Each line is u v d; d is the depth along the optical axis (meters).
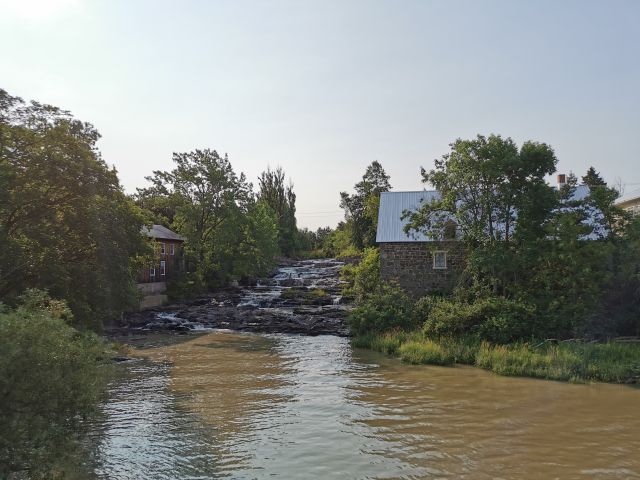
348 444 10.23
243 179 48.19
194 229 45.72
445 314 21.56
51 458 6.95
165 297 40.09
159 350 22.88
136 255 24.75
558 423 11.49
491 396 13.97
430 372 17.39
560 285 21.81
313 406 13.16
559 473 8.68
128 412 12.75
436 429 11.13
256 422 11.81
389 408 12.87
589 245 20.73
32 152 18.20
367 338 23.47
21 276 17.97
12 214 17.75
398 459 9.41
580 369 16.25
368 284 33.41
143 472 8.88
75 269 19.34
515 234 23.03
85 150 19.56
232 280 48.56
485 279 24.42
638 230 20.80
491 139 23.16
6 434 6.29
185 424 11.68
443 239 27.12
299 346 23.80
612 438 10.45
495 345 19.41
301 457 9.55
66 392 7.09
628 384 15.32
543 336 19.73
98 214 19.80
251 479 8.57
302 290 43.25
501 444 10.14
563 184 27.58
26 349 6.67
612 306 20.52
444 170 24.80
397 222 31.05
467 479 8.46
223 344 24.59
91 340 8.26
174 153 46.09
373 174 69.94
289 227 84.44
